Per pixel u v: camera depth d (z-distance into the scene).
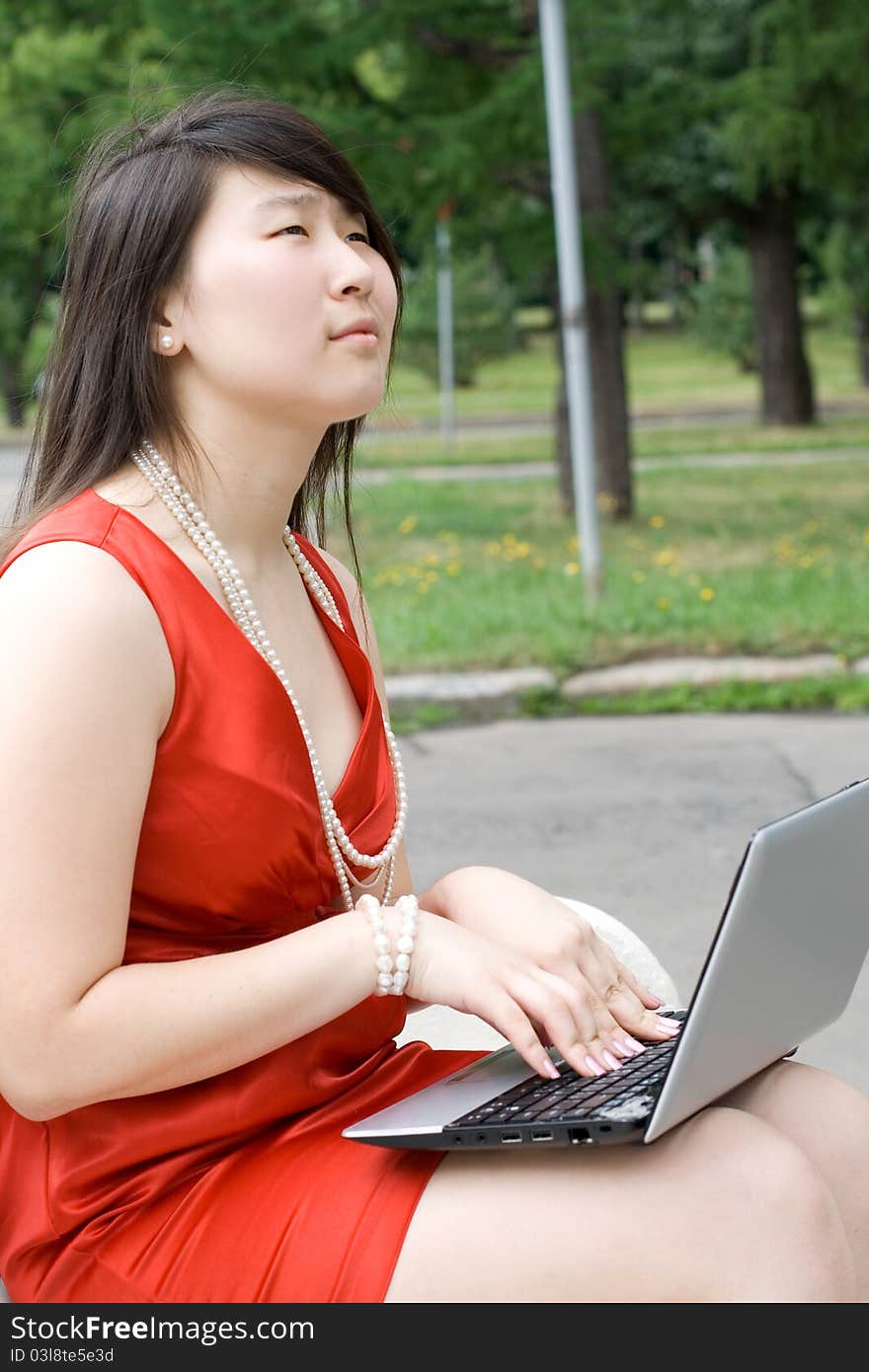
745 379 37.22
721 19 16.98
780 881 1.57
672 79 12.95
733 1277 1.55
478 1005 1.70
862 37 11.48
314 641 1.99
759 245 23.23
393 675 7.91
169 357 1.83
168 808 1.70
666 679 7.81
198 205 1.78
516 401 33.12
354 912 1.74
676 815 5.99
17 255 16.62
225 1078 1.74
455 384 37.72
